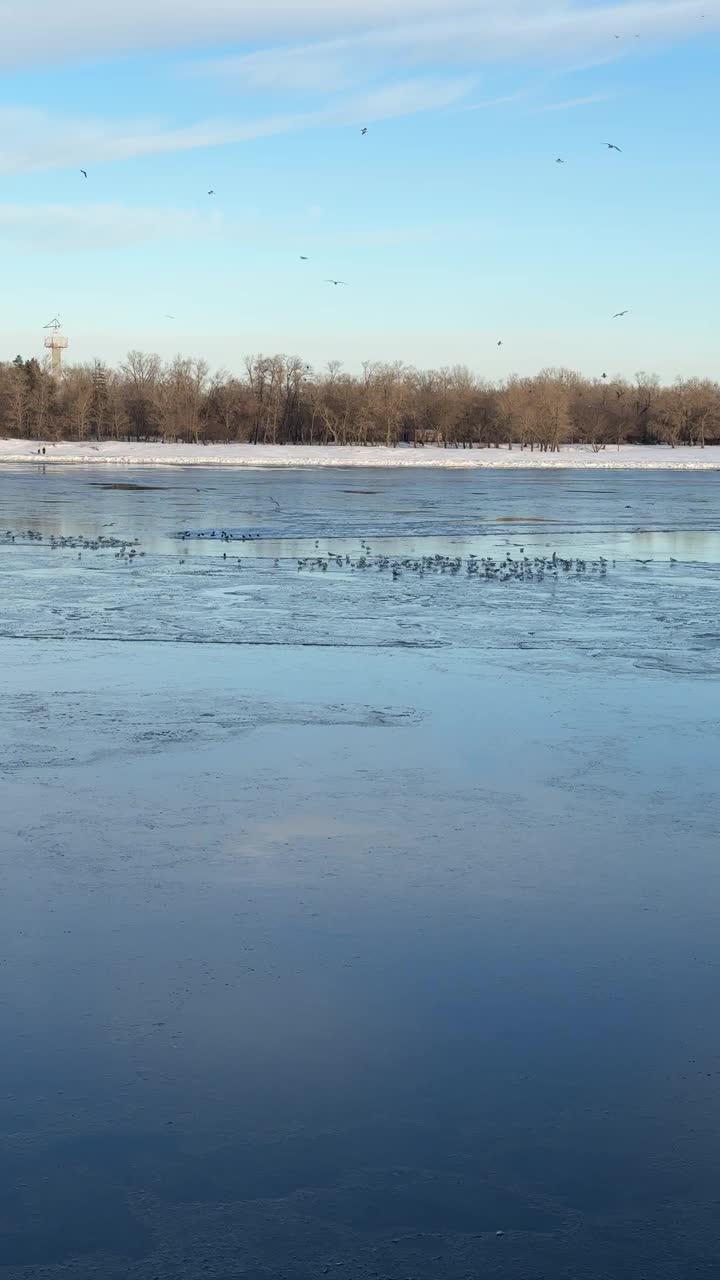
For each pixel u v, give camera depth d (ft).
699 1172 17.61
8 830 31.14
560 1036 21.17
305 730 41.42
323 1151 18.01
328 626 63.77
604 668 52.85
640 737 40.88
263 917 26.00
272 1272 15.62
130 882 27.86
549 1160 17.84
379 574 88.12
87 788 34.71
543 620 66.80
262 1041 20.94
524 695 47.19
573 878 28.32
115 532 123.95
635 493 217.97
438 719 43.19
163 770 36.55
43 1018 21.66
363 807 33.32
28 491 198.08
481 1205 16.90
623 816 32.76
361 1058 20.42
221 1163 17.74
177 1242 16.15
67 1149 17.99
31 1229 16.38
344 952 24.32
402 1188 17.24
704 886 27.94
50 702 45.29
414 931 25.34
